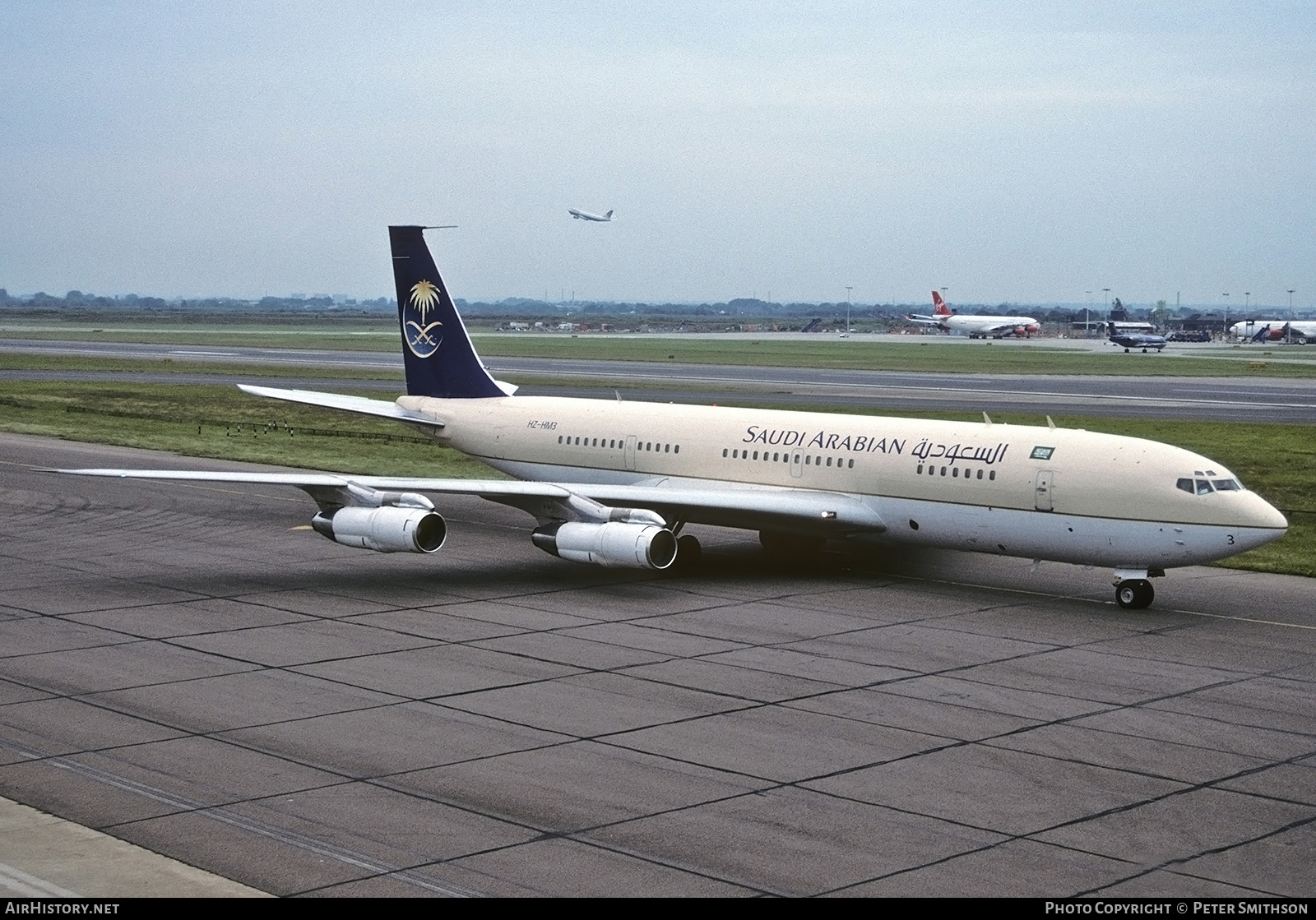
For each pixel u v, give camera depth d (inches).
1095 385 4960.6
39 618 1352.1
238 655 1212.5
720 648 1261.1
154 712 1033.5
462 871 738.8
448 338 2107.5
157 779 881.5
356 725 1005.8
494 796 858.1
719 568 1690.5
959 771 917.8
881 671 1183.6
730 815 829.8
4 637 1269.7
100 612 1386.6
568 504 1568.7
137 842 775.7
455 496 2310.5
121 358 6318.9
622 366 6048.2
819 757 943.7
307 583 1556.3
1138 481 1421.0
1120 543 1435.8
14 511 2052.2
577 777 896.3
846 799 860.6
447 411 2087.8
